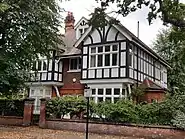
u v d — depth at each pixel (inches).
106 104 684.7
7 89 776.3
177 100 619.8
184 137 559.8
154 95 941.2
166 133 580.7
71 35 1238.9
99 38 970.1
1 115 841.5
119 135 635.5
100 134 647.8
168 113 612.7
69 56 1076.5
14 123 803.4
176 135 569.0
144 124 619.8
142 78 1024.9
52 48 840.3
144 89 940.0
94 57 979.9
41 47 817.5
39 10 734.5
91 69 975.6
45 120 753.0
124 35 904.3
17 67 757.3
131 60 934.4
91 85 978.7
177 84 1203.2
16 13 689.6
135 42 928.3
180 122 569.0
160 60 1221.7
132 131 623.5
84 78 987.9
